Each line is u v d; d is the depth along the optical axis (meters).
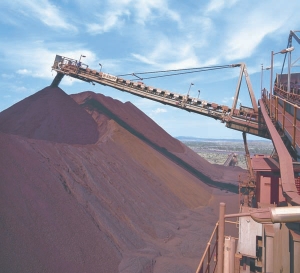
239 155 140.00
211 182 37.84
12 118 29.47
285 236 5.70
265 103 25.28
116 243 13.98
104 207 15.88
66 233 11.88
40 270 9.38
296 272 4.98
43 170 14.70
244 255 9.85
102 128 31.45
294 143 10.63
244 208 11.07
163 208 21.06
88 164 18.95
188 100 30.77
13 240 9.60
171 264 13.75
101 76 34.56
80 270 10.62
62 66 35.97
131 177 21.91
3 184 11.70
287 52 25.09
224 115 29.11
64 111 29.91
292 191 6.09
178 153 44.09
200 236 17.94
